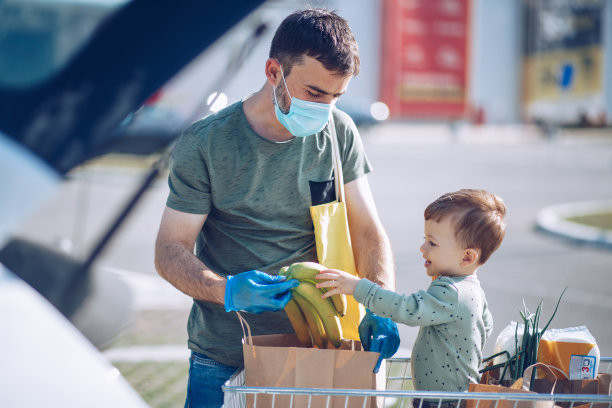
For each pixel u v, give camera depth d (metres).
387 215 12.80
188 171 2.46
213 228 2.57
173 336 6.09
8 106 2.67
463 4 41.34
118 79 2.87
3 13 2.83
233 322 2.52
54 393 1.69
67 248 5.46
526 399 2.03
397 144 29.20
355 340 2.38
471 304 2.29
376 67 39.72
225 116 2.47
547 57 44.31
